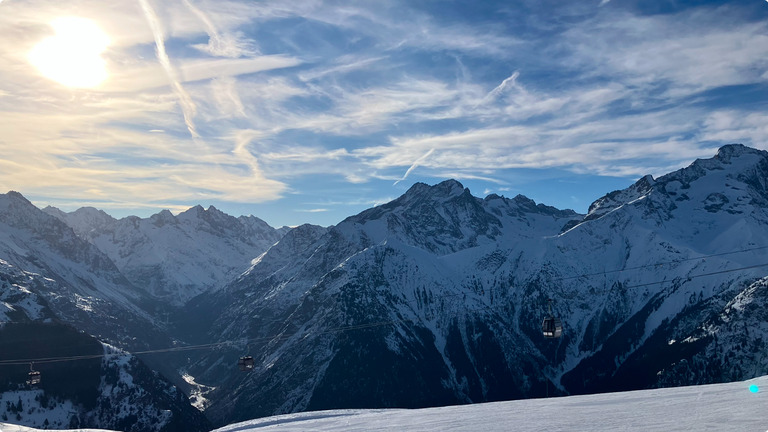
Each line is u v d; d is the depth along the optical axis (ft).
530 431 86.17
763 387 111.45
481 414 122.11
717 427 71.41
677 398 108.78
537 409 120.78
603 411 101.04
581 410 107.24
